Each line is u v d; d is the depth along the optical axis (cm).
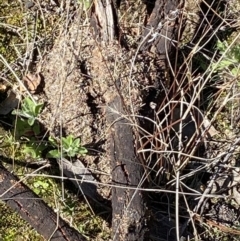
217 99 112
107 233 111
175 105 107
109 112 104
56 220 93
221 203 115
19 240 110
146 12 125
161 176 110
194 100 104
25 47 123
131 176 97
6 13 125
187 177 114
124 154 98
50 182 113
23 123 112
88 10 111
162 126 111
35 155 111
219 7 127
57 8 126
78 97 110
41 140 111
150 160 104
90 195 111
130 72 103
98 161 110
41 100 115
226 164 115
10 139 115
